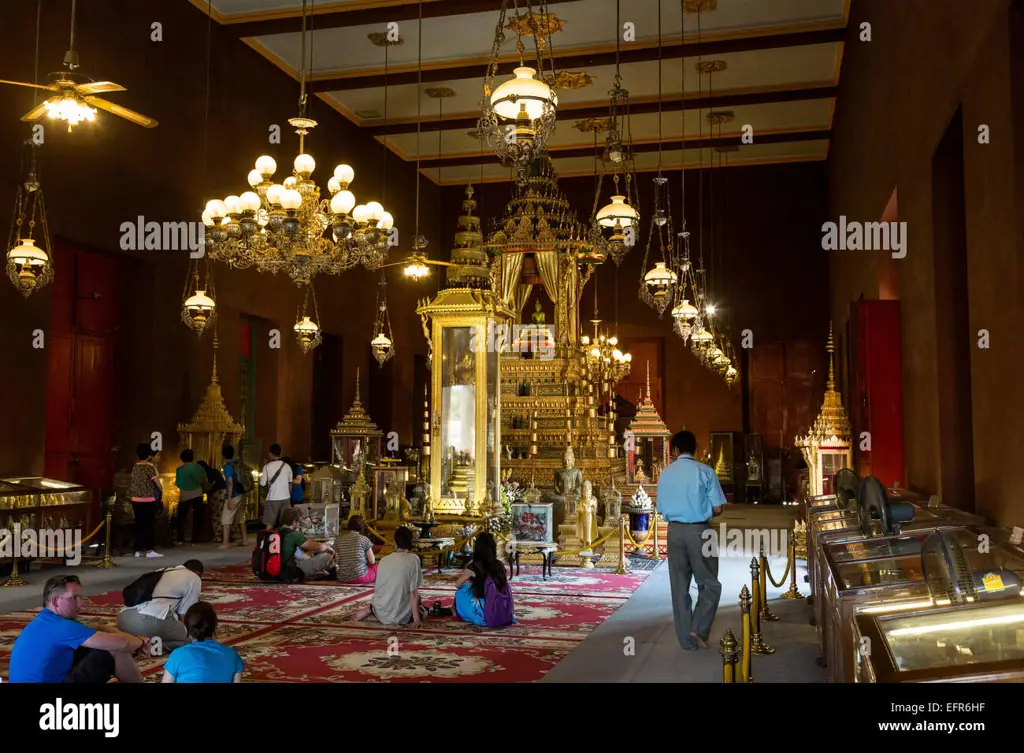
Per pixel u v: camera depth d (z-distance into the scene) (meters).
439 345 12.72
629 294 24.97
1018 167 5.01
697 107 19.78
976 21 5.90
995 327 5.54
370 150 21.67
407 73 18.00
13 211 11.41
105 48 13.12
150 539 12.34
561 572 11.36
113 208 13.30
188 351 15.03
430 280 25.27
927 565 3.25
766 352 24.30
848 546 4.96
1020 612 2.88
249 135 16.80
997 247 5.45
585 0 15.24
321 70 18.33
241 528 14.12
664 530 13.22
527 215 16.81
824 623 5.39
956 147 7.60
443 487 12.47
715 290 24.55
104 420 13.87
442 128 21.08
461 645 7.00
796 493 22.80
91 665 4.61
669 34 16.61
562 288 16.56
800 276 24.16
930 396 8.24
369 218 10.70
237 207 10.38
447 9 15.11
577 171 25.23
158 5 14.34
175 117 14.73
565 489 13.37
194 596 6.88
